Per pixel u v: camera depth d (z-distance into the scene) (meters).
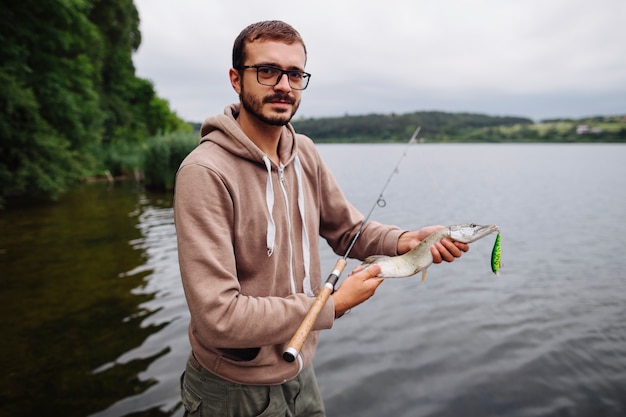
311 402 2.07
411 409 3.25
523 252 8.22
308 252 1.90
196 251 1.47
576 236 9.80
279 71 1.63
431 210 13.88
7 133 14.56
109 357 3.97
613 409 3.24
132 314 5.00
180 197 1.54
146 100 48.94
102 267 7.04
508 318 4.93
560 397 3.39
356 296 1.68
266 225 1.70
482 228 1.96
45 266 7.13
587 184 24.20
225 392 1.76
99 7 37.12
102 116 22.38
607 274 6.71
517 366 3.85
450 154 80.38
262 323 1.46
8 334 4.48
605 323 4.79
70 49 19.56
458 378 3.66
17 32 15.86
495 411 3.22
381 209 14.06
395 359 3.98
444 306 5.31
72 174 17.00
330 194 2.19
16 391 3.43
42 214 13.32
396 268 2.03
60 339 4.36
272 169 1.75
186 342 4.27
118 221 11.77
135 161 29.39
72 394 3.39
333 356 4.04
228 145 1.65
